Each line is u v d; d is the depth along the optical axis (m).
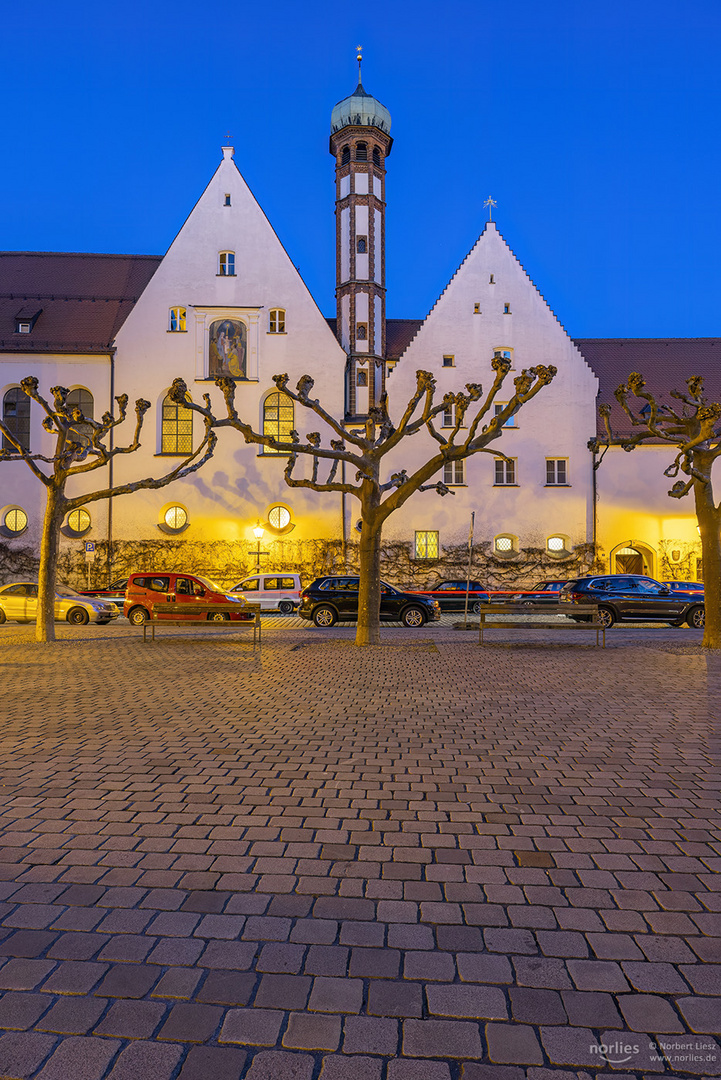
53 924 3.40
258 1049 2.56
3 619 26.33
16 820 4.79
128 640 17.67
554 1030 2.66
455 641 17.78
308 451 15.94
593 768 6.08
